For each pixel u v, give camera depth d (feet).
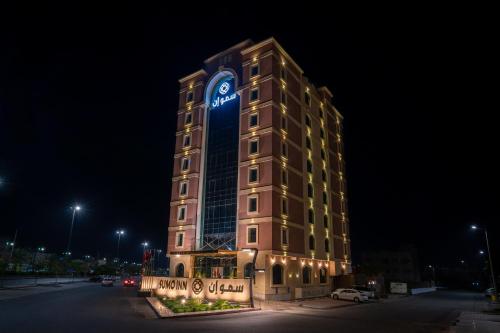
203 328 59.98
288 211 147.02
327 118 209.26
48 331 52.06
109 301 101.45
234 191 155.12
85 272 298.56
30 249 342.44
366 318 85.35
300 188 160.66
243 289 98.37
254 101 156.66
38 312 72.74
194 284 107.76
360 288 157.48
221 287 102.22
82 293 129.90
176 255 158.61
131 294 129.80
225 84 176.04
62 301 97.71
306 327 65.62
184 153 175.32
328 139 204.54
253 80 160.35
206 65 185.88
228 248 148.25
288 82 168.86
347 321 77.82
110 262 442.50
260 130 150.20
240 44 174.09
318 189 180.34
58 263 268.62
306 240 156.76
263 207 138.82
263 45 162.20
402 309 115.24
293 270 143.64
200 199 163.53
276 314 86.33
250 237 138.41
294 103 170.60
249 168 148.05
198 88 182.80
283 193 145.79
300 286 145.69
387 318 86.89
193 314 75.51
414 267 346.74
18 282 154.30
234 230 149.89
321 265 167.02
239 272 134.72
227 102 172.14
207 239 156.76
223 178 160.86
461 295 229.45
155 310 79.97
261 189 141.59
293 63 175.83
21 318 64.13
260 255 132.77
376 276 191.93
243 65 166.09
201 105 176.86
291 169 155.84
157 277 118.93
